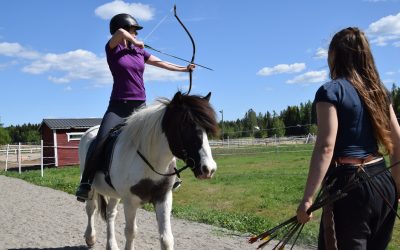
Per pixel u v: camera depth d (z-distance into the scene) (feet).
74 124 102.94
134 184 14.76
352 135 8.55
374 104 8.64
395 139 9.00
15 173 70.28
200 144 13.00
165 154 14.19
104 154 16.55
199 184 49.98
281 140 142.51
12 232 24.13
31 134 299.17
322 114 8.42
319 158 8.21
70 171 77.56
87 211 20.35
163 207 14.64
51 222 27.07
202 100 13.53
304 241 21.33
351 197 8.38
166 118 13.80
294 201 36.09
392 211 8.78
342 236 8.42
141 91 16.92
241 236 22.91
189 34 16.29
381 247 8.85
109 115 16.71
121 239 22.62
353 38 8.98
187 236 22.76
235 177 55.47
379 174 8.59
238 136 229.45
